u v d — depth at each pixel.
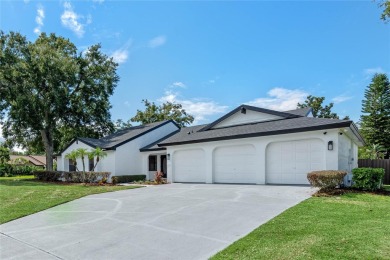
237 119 18.34
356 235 5.25
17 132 27.86
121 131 28.06
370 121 32.25
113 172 21.44
